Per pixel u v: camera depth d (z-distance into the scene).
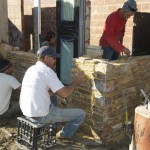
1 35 7.10
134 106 5.15
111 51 5.72
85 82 4.85
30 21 9.02
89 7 7.09
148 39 6.07
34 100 4.28
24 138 4.50
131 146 4.17
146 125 3.79
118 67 4.68
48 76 4.25
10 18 8.99
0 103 5.39
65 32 7.51
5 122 5.49
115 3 6.58
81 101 4.98
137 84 5.18
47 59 4.36
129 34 6.35
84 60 4.82
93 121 4.80
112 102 4.70
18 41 8.87
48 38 6.76
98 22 6.96
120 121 4.91
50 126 4.49
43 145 4.47
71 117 4.60
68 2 7.33
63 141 4.73
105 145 4.64
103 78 4.54
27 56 6.37
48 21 8.52
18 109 5.84
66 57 7.58
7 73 5.52
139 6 6.22
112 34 5.54
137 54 5.83
